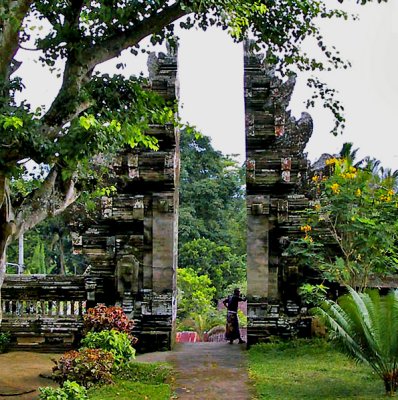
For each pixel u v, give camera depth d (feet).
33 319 52.60
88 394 33.09
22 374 41.70
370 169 49.42
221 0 28.22
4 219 28.81
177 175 57.26
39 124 26.91
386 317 33.06
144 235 53.72
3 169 27.22
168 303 52.70
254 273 52.90
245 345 54.85
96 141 26.96
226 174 128.47
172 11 30.25
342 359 43.65
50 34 30.73
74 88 29.40
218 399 33.88
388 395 33.01
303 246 51.42
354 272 48.60
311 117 55.31
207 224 119.14
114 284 53.67
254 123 54.44
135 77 31.96
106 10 28.91
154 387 35.50
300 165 53.88
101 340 40.34
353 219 45.65
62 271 96.32
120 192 54.13
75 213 53.83
